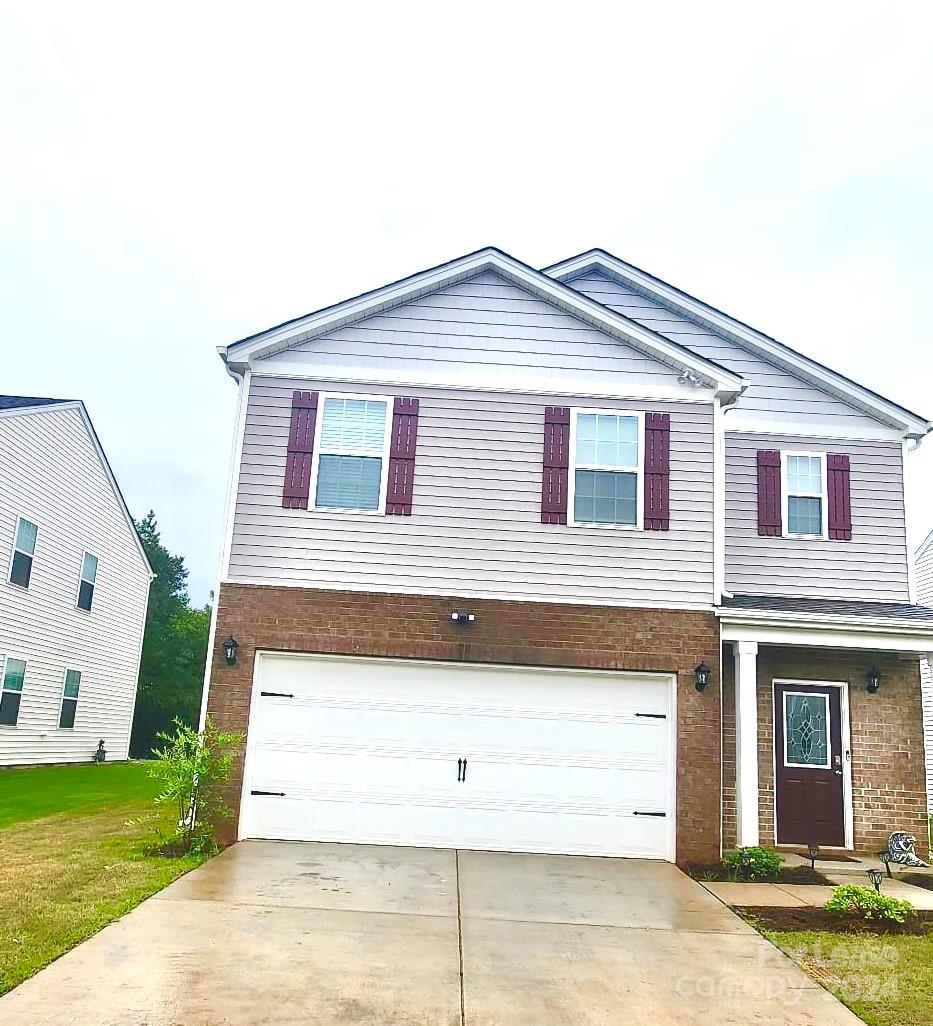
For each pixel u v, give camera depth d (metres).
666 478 11.31
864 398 13.23
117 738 26.42
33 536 20.19
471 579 10.98
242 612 10.80
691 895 8.81
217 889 7.99
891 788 11.68
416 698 10.85
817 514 12.99
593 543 11.12
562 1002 5.56
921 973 6.34
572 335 11.72
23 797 15.41
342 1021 5.04
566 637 10.86
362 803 10.66
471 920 7.41
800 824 11.62
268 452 11.24
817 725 11.90
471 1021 5.16
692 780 10.56
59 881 8.16
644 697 10.94
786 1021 5.38
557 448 11.38
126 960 5.90
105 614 24.98
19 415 19.17
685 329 13.77
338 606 10.85
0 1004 5.05
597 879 9.34
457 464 11.30
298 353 11.55
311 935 6.69
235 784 10.44
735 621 10.96
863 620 10.88
